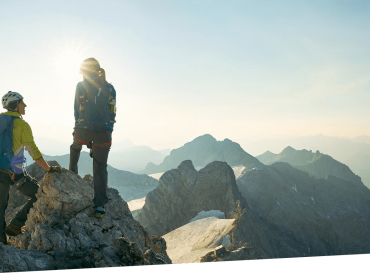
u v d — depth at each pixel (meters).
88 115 4.95
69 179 5.27
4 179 5.04
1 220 5.16
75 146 5.61
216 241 94.06
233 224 101.75
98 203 5.22
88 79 5.01
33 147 4.99
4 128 4.78
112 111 5.20
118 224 5.82
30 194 5.35
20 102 5.00
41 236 4.48
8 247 3.74
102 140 5.14
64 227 4.82
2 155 4.80
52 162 9.30
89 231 4.97
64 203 5.05
